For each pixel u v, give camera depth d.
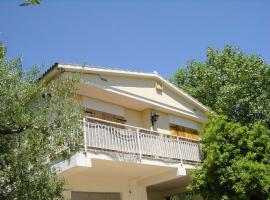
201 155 17.69
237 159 15.66
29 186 9.28
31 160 9.40
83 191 14.43
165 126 19.62
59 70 13.21
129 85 17.69
